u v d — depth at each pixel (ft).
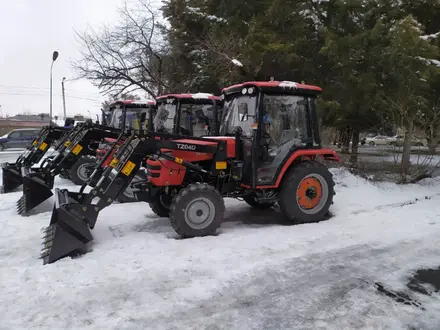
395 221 18.16
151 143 16.25
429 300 10.82
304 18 33.17
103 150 22.53
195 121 26.68
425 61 25.94
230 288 11.45
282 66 33.63
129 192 23.89
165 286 11.51
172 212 15.99
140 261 13.33
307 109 18.95
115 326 9.40
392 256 14.01
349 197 23.18
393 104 27.25
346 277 12.30
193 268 12.75
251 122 17.93
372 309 10.31
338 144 35.86
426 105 27.61
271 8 33.12
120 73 47.19
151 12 48.47
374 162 32.48
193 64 46.32
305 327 9.48
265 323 9.68
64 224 13.94
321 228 17.34
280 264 13.19
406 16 27.66
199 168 17.16
